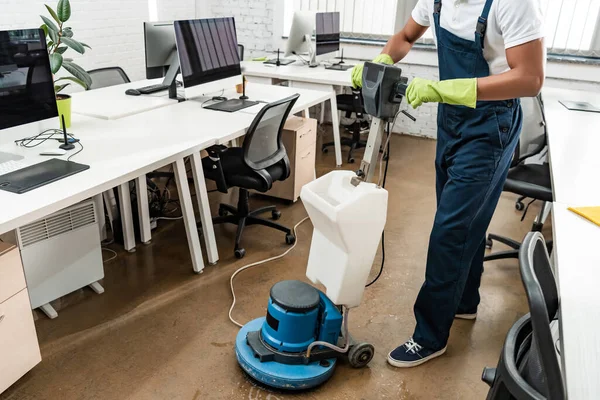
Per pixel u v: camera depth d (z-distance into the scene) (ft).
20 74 6.47
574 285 3.96
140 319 7.20
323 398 5.95
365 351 6.32
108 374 6.13
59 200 5.41
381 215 5.55
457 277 6.12
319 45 14.99
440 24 5.66
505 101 5.54
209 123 8.78
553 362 3.01
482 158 5.67
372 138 5.46
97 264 7.68
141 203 9.06
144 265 8.63
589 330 3.43
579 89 14.89
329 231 5.65
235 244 9.16
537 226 9.55
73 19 14.42
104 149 7.16
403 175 13.74
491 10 5.08
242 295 7.87
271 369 5.91
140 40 16.96
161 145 7.43
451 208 5.88
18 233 6.46
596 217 5.13
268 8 18.89
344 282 5.77
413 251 9.55
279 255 9.17
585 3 14.32
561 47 14.96
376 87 5.09
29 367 5.88
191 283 8.16
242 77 10.86
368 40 17.80
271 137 8.92
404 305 7.85
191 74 9.45
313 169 11.86
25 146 7.14
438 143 6.31
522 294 8.36
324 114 18.89
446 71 5.80
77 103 9.79
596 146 8.05
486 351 6.94
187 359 6.46
